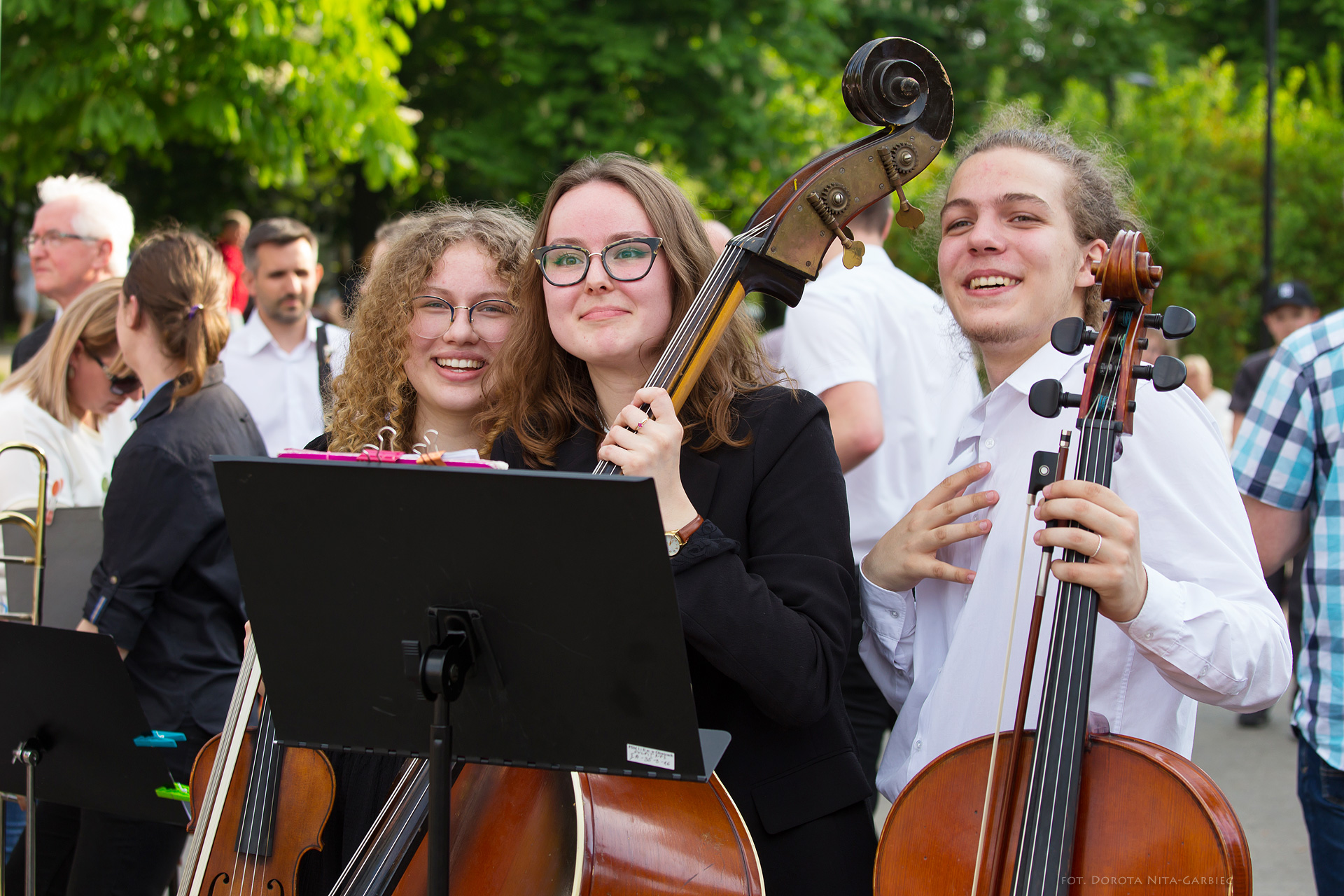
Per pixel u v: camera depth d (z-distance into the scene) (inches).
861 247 75.8
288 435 187.0
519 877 65.1
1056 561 62.6
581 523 53.5
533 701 58.0
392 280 91.4
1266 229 404.2
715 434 74.9
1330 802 88.9
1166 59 645.9
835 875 72.5
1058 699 60.4
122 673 80.5
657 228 77.0
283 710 62.8
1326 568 89.5
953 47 674.2
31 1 267.6
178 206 493.0
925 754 75.3
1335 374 90.6
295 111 302.5
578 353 76.4
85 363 130.1
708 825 67.3
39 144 304.8
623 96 410.0
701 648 67.4
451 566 56.4
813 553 73.0
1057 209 74.7
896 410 134.1
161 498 104.8
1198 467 70.0
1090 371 65.4
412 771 72.1
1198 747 214.5
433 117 442.9
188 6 282.7
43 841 111.0
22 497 125.3
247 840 79.4
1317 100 537.0
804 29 434.3
